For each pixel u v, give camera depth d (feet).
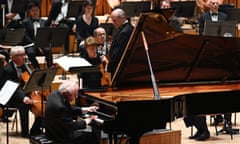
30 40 110.52
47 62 108.68
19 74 84.23
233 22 92.58
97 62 83.05
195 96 65.31
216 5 100.07
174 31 67.56
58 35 102.83
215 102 66.28
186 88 70.59
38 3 116.06
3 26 115.85
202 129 82.79
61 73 109.81
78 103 69.67
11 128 89.15
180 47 69.67
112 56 78.48
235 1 148.15
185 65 71.92
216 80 75.61
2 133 86.33
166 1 116.57
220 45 71.61
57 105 67.31
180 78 73.05
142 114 62.18
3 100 69.00
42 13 141.69
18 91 82.94
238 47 72.69
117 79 68.90
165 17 65.62
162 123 62.75
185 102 64.85
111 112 63.00
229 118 85.51
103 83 80.43
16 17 116.16
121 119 61.72
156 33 66.85
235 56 73.67
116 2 132.05
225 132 85.76
